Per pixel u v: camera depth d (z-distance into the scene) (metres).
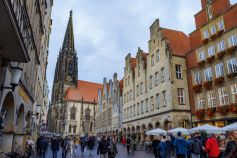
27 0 16.52
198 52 35.25
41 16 29.41
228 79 28.33
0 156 14.63
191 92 36.22
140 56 51.34
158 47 42.69
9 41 10.30
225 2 30.98
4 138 16.22
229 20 29.48
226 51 28.77
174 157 24.80
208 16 34.00
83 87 131.00
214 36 31.45
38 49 30.95
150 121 43.66
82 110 119.69
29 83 24.98
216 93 30.25
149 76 45.84
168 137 24.56
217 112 29.56
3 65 12.23
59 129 114.88
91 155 30.92
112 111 74.38
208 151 13.22
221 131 21.89
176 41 42.59
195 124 34.47
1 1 7.46
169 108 36.72
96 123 102.56
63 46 134.75
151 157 26.91
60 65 130.88
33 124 34.09
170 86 37.06
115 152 19.94
